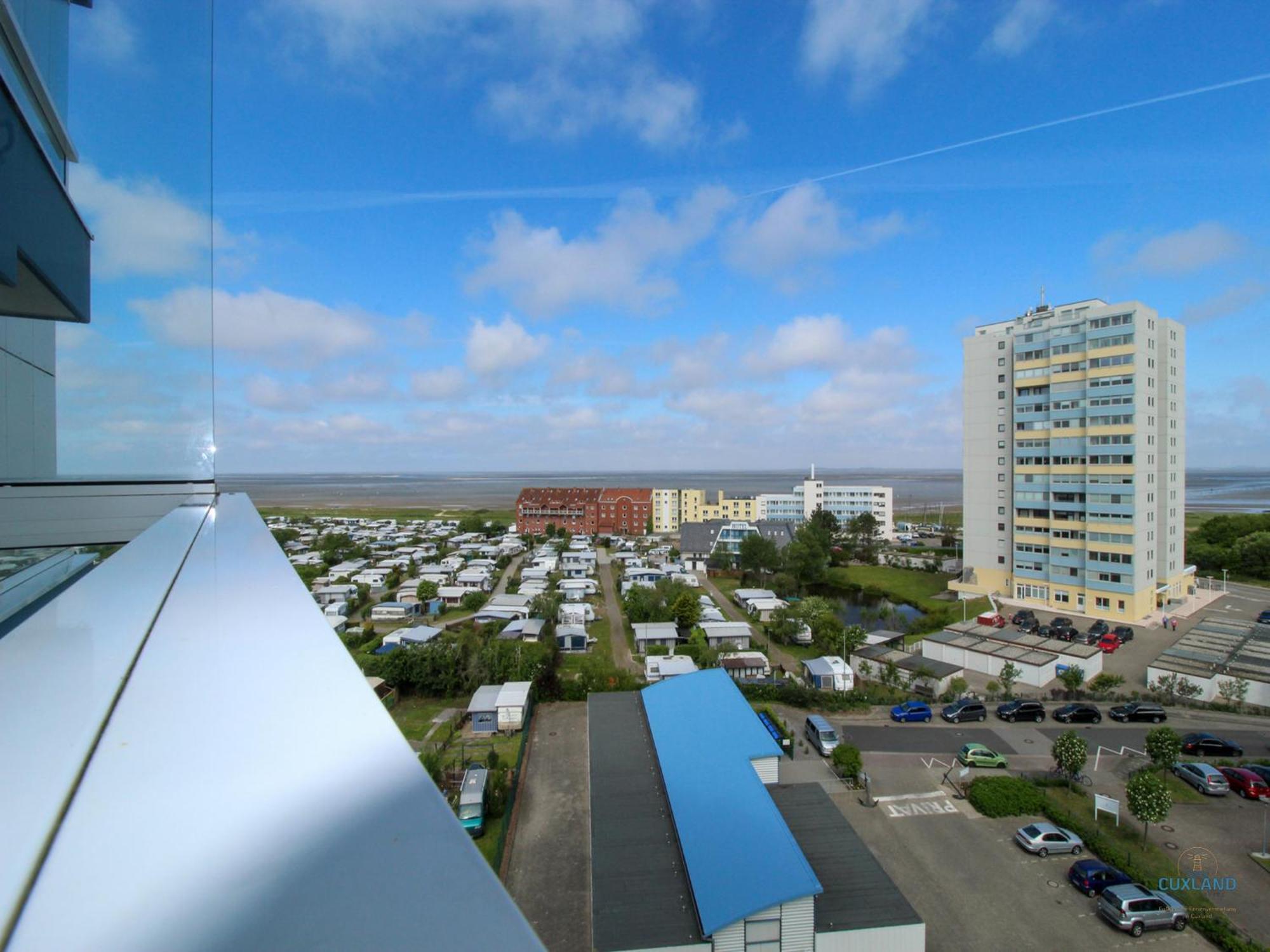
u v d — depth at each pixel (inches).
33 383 176.2
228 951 15.3
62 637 46.4
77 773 26.3
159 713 33.3
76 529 167.9
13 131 91.8
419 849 21.2
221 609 55.2
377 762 28.1
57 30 151.2
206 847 21.0
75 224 121.3
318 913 17.3
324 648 45.2
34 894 18.2
